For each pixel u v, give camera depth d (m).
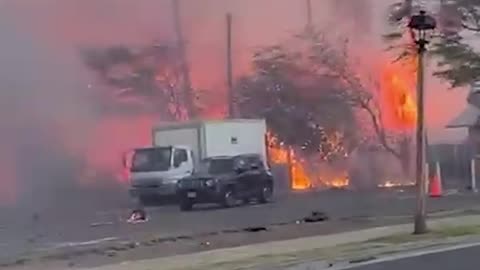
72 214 52.84
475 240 29.84
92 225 42.34
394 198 57.03
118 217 48.22
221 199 52.97
